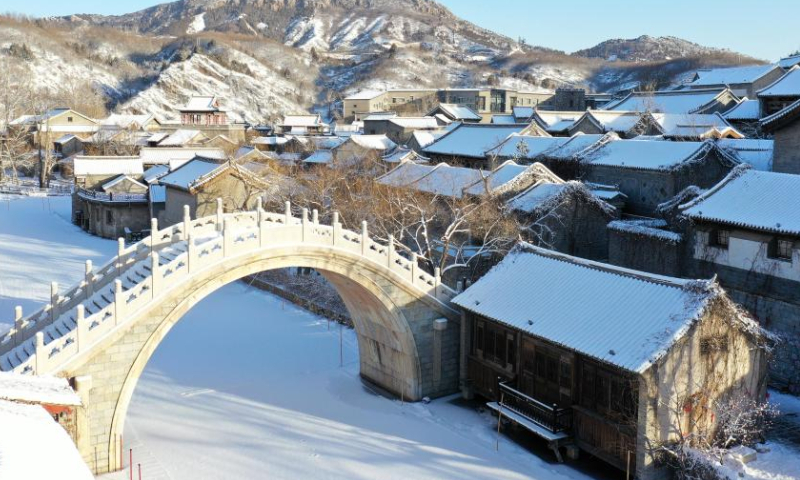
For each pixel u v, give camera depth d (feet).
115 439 91.61
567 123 350.64
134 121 490.08
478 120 483.92
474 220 164.25
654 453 84.48
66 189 396.57
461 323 116.16
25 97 559.79
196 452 96.73
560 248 171.94
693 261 140.36
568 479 89.15
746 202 130.93
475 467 92.43
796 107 170.09
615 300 95.20
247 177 215.10
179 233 112.78
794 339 118.11
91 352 88.28
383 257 110.83
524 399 99.40
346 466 92.63
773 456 88.22
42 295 175.73
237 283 195.21
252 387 121.49
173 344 144.05
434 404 114.42
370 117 443.32
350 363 135.03
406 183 193.06
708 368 87.97
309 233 105.50
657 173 195.11
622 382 87.45
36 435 55.83
